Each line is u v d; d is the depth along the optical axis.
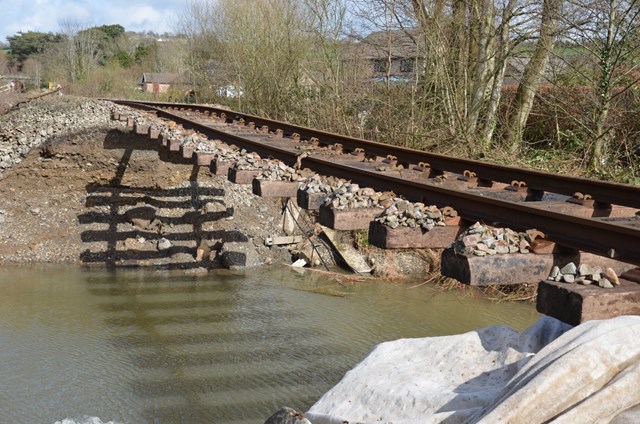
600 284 3.45
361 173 7.30
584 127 13.30
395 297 14.84
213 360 10.73
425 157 8.84
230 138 11.70
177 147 12.76
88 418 8.30
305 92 21.88
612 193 6.36
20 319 12.59
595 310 3.29
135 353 10.94
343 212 5.72
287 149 9.59
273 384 9.78
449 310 13.80
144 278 16.12
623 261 4.15
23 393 9.32
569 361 2.70
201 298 14.51
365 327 12.62
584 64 14.33
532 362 2.96
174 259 17.61
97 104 20.39
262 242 18.64
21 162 18.88
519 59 15.88
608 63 12.95
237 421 8.55
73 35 53.41
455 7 16.08
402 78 17.39
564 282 3.54
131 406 8.96
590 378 2.68
